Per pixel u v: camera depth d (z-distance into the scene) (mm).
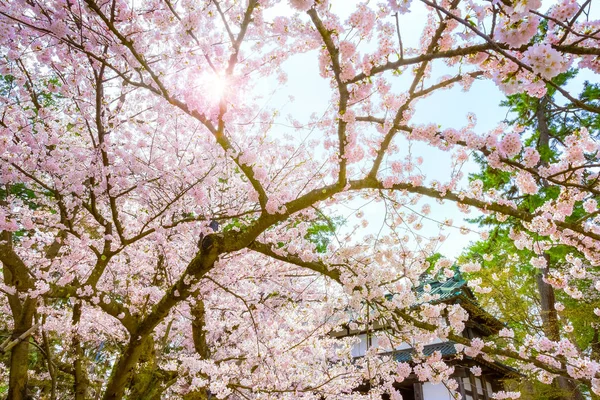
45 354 6301
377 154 4504
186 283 4703
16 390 5738
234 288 7371
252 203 6824
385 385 5844
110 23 3041
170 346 10984
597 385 3375
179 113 5484
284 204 4195
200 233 5223
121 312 5566
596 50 1788
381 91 3867
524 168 2953
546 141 11281
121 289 7672
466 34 2482
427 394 11242
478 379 12172
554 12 1963
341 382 6855
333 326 7125
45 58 4312
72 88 4809
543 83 2045
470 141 3164
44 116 4961
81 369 7465
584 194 3324
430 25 3588
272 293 8547
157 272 7246
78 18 3740
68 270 6340
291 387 6855
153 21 4191
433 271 5332
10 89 4820
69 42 3164
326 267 4426
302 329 7613
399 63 2836
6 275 5711
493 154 3107
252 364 7340
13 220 4645
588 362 3592
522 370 11633
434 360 4336
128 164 5156
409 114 3844
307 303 7746
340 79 3084
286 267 6969
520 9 1687
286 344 7145
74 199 5590
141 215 6504
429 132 3311
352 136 3871
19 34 4047
